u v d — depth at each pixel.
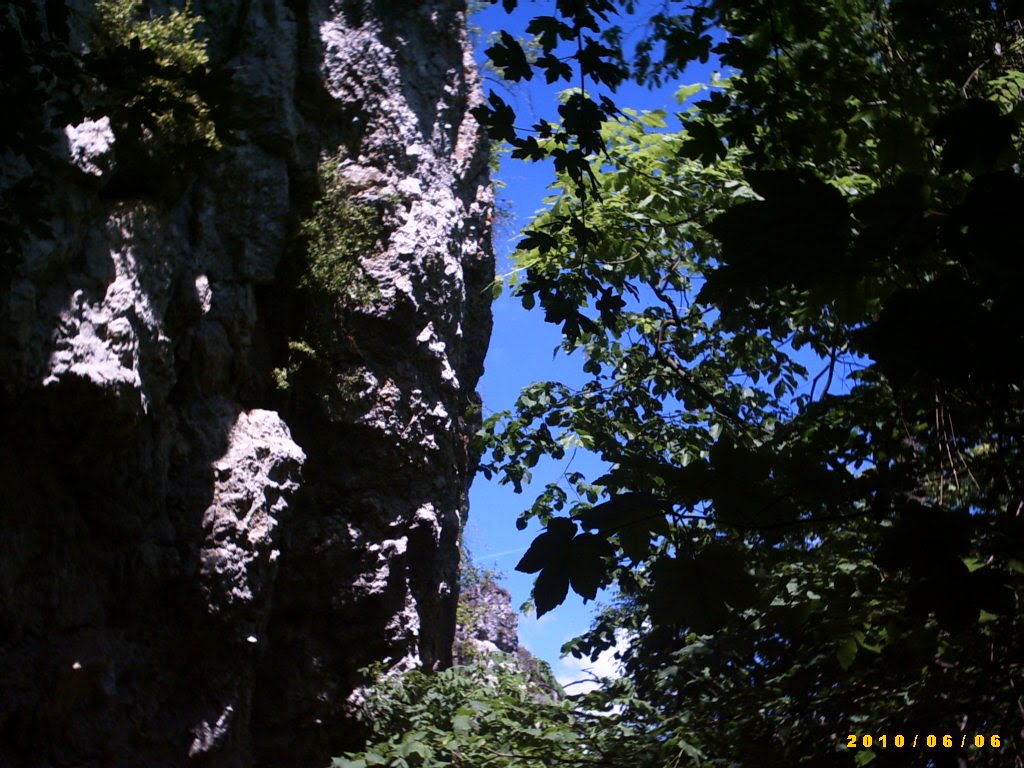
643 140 8.91
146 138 10.44
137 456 10.68
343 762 5.83
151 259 10.56
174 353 11.75
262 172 13.09
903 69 4.15
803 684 4.31
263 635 12.09
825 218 1.20
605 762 4.95
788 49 4.60
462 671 10.41
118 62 4.03
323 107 14.74
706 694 6.22
